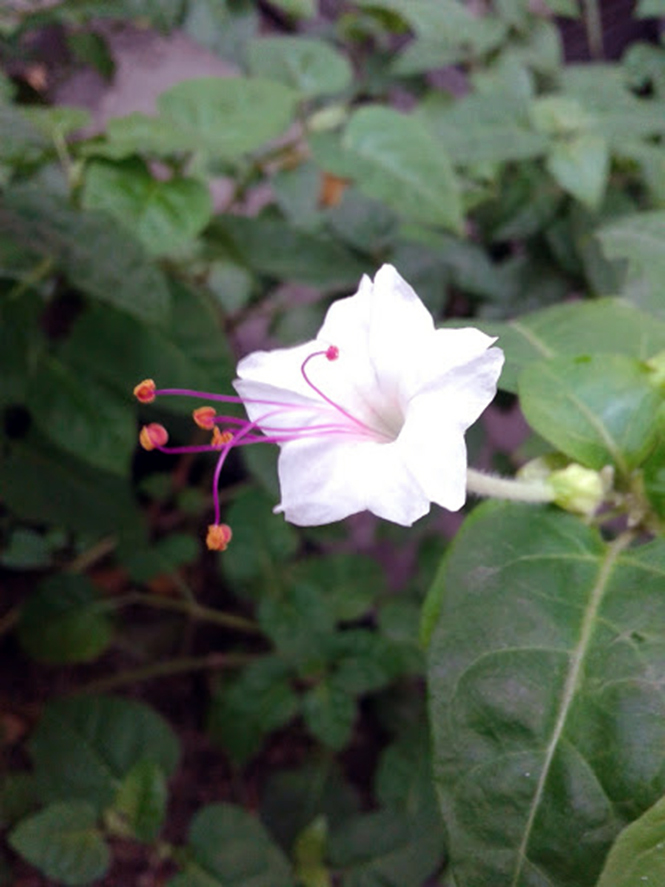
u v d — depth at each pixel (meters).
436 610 0.11
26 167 0.16
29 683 0.22
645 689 0.09
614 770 0.09
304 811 0.19
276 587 0.19
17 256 0.16
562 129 0.19
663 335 0.12
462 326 0.13
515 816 0.09
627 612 0.10
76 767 0.17
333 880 0.18
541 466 0.11
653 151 0.19
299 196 0.20
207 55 0.27
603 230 0.15
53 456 0.18
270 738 0.22
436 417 0.09
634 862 0.08
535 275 0.21
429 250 0.21
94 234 0.14
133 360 0.17
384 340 0.10
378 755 0.22
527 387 0.11
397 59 0.21
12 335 0.16
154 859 0.19
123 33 0.26
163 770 0.17
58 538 0.22
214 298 0.21
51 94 0.24
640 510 0.11
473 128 0.19
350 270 0.20
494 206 0.21
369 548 0.26
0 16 0.19
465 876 0.09
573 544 0.10
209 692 0.23
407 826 0.17
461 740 0.09
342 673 0.18
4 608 0.23
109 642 0.21
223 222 0.18
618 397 0.11
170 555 0.20
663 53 0.22
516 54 0.21
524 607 0.10
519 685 0.09
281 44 0.19
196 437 0.23
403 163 0.17
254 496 0.20
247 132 0.16
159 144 0.15
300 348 0.10
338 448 0.10
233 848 0.16
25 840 0.16
